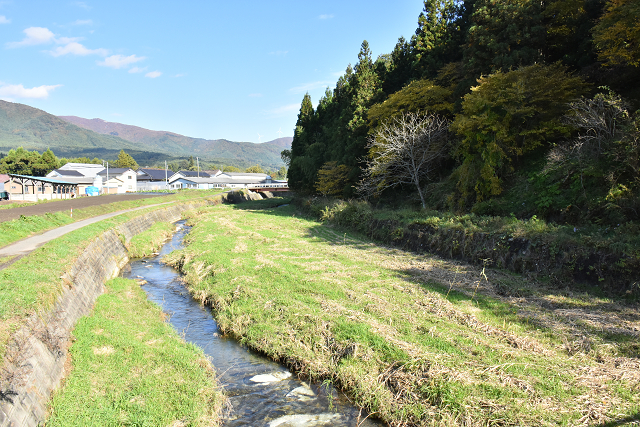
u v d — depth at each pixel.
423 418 5.45
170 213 34.47
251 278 12.16
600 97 13.50
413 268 12.67
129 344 7.66
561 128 15.23
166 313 10.73
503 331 7.37
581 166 13.29
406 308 8.89
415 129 20.58
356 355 7.07
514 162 17.11
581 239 10.41
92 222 20.00
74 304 8.62
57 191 43.75
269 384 7.07
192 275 13.91
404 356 6.64
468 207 17.42
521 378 5.78
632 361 6.10
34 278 8.01
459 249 13.89
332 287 10.78
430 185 21.83
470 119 17.28
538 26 18.55
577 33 18.88
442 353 6.64
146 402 5.86
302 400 6.54
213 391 6.46
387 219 19.12
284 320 9.01
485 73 20.03
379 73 33.00
